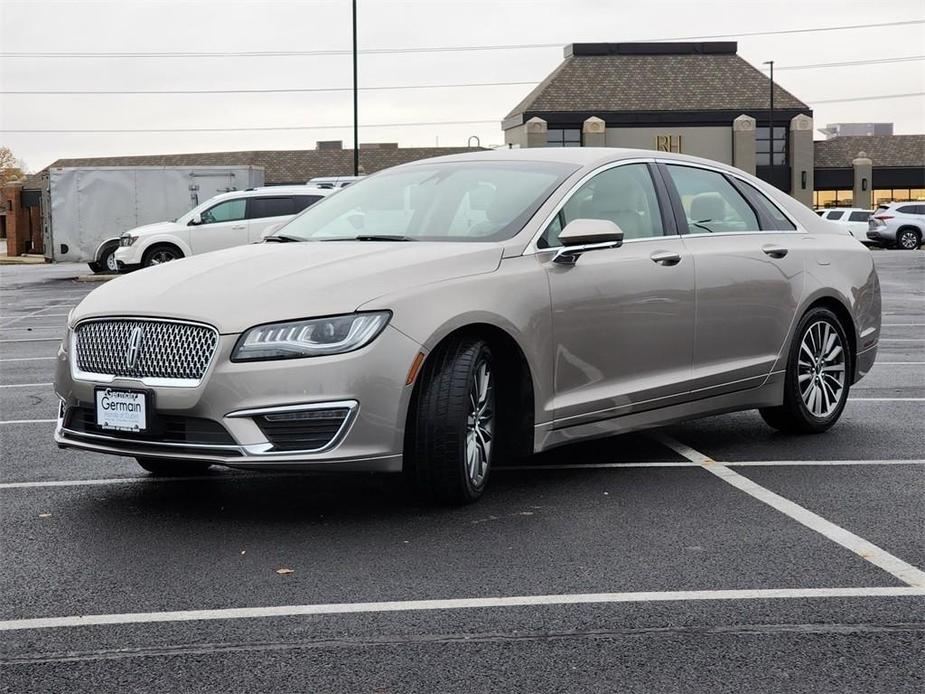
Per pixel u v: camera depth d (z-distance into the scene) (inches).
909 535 190.7
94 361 201.5
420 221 230.8
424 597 159.8
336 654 138.6
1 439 286.0
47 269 1200.2
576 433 223.5
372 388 189.5
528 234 219.5
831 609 154.0
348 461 188.9
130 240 872.9
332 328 189.6
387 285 196.7
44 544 188.7
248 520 202.8
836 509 207.9
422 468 201.8
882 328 542.9
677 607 155.1
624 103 2453.2
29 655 139.3
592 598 159.0
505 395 218.8
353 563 176.2
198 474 242.4
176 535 193.5
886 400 332.2
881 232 1547.7
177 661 136.8
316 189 898.1
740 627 147.3
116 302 201.9
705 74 2516.0
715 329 249.0
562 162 240.7
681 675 131.5
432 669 133.6
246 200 885.2
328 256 211.5
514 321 208.5
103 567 175.8
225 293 195.8
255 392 186.7
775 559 177.3
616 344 229.3
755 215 269.4
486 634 145.1
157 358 193.8
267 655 138.4
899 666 134.0
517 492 221.6
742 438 275.7
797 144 2492.6
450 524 198.2
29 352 490.6
